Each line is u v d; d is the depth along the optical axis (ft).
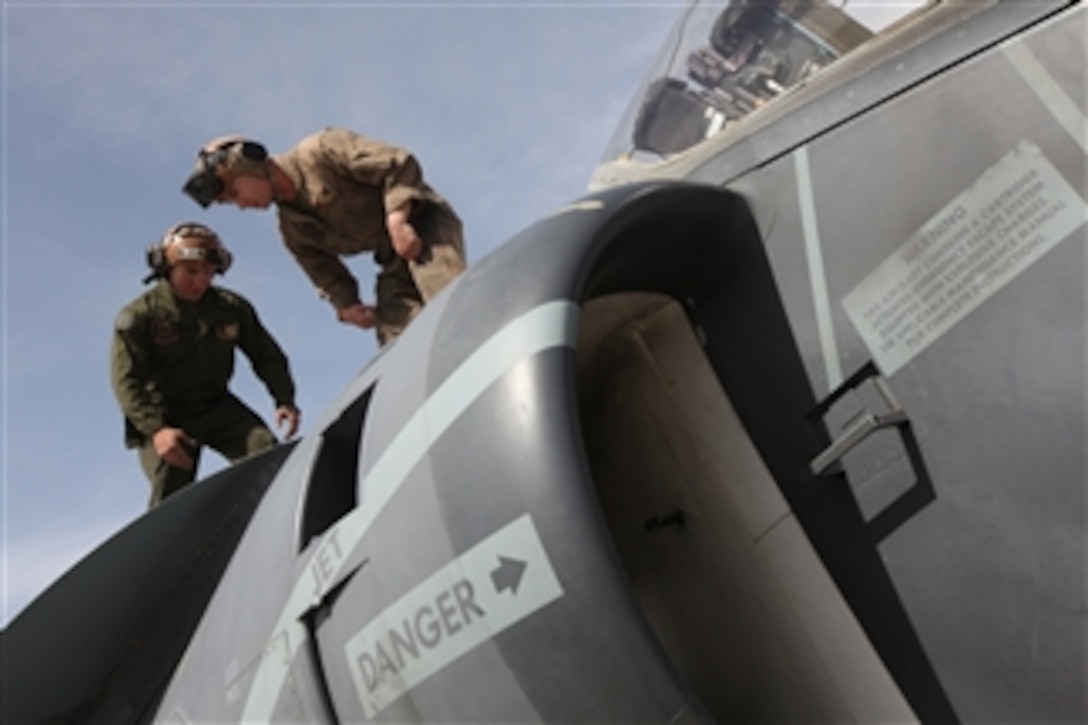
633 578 7.74
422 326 6.97
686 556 7.38
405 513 6.10
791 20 8.34
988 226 6.09
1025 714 5.66
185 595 11.18
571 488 5.46
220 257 14.65
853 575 6.45
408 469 6.19
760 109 7.84
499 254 6.85
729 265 7.31
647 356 7.73
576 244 6.38
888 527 6.23
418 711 5.86
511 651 5.48
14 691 10.33
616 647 5.23
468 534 5.72
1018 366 5.79
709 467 7.25
